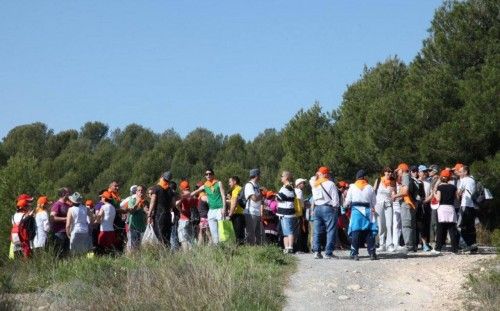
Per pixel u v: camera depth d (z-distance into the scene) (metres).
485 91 25.86
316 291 11.95
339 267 13.98
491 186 24.17
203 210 17.53
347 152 32.81
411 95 28.95
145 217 17.06
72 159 79.19
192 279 11.34
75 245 15.38
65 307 10.92
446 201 16.31
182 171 70.56
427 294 11.84
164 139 85.38
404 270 13.73
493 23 28.28
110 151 81.50
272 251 14.57
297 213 16.95
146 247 15.02
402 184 16.67
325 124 38.38
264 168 67.88
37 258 14.57
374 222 15.24
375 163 31.11
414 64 30.58
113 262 13.89
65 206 15.88
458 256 15.63
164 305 10.52
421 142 26.61
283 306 11.05
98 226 16.84
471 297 11.43
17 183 37.09
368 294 11.81
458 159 26.00
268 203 17.97
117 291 11.42
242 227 16.66
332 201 15.45
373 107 30.89
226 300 10.58
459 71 28.58
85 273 12.92
